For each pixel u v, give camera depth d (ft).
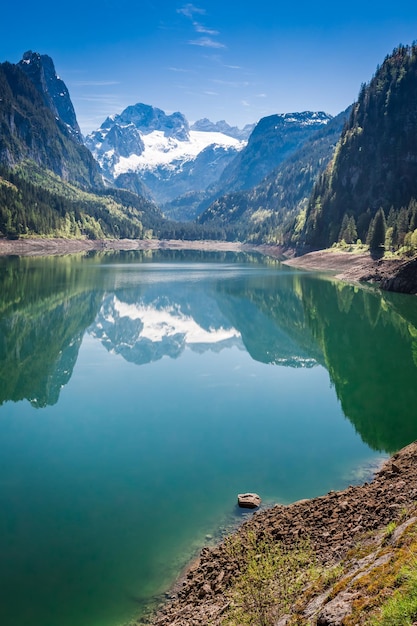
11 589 57.52
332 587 40.19
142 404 127.85
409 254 420.77
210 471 89.04
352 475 86.63
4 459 94.68
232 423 114.42
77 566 61.62
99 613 53.52
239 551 58.34
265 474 87.66
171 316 264.93
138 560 62.85
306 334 220.23
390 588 33.27
